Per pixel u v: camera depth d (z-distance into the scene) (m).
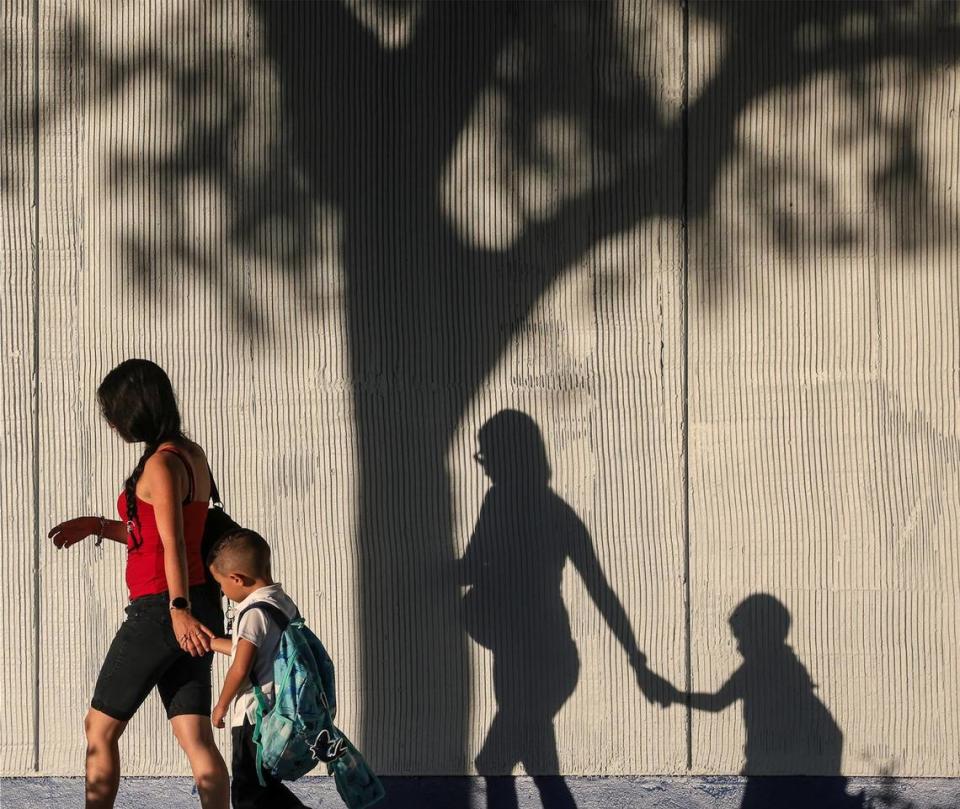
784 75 11.31
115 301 11.46
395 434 11.43
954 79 11.27
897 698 11.28
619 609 11.37
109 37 11.44
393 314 11.41
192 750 9.30
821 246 11.31
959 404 11.27
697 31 11.34
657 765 11.35
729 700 11.34
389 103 11.40
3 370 11.51
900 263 11.30
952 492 11.26
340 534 11.43
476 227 11.40
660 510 11.38
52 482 11.51
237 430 11.45
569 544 11.38
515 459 11.41
